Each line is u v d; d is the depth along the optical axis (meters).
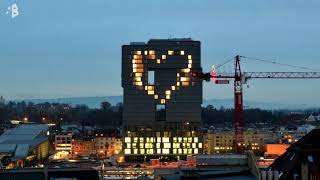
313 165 66.56
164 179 80.94
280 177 68.94
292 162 69.31
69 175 70.19
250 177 74.75
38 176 68.62
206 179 76.19
